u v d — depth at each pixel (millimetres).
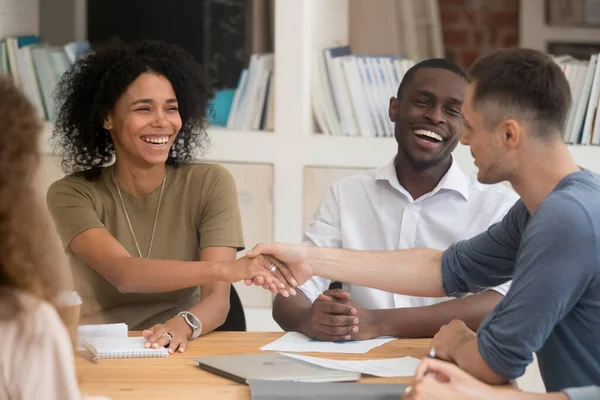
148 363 2264
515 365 1971
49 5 4723
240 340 2518
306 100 4000
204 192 2930
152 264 2658
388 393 1970
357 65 3984
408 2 5109
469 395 1882
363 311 2551
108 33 4941
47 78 4164
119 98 2842
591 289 1924
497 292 2691
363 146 3965
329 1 4262
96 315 2785
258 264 2566
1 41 4180
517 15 5477
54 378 1544
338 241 3039
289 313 2660
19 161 1500
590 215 1901
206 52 4934
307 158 4012
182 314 2543
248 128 4090
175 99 2885
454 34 5543
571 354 1992
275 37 3963
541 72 2002
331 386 2006
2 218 1492
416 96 2854
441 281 2490
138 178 2912
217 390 2025
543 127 2006
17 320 1524
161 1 4914
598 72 3781
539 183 2039
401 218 2982
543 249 1910
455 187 2916
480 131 2055
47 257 1553
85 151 2992
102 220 2916
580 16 5285
